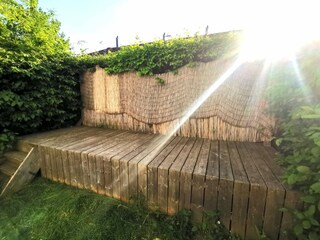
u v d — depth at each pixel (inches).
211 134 129.6
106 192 93.0
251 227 64.7
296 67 71.3
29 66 139.3
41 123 153.4
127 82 156.0
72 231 76.1
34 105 140.7
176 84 136.9
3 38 143.0
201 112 130.9
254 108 114.7
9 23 188.7
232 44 116.2
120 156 91.3
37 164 114.5
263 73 108.2
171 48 135.4
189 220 72.9
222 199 67.6
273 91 81.9
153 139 128.6
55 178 109.8
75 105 182.7
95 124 181.3
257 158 89.0
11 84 130.0
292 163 59.6
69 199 92.8
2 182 108.1
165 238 69.7
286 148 78.3
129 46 155.9
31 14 265.1
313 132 50.1
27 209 90.4
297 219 56.3
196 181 70.9
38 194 100.6
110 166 89.4
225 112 123.3
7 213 88.6
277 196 59.9
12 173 110.2
